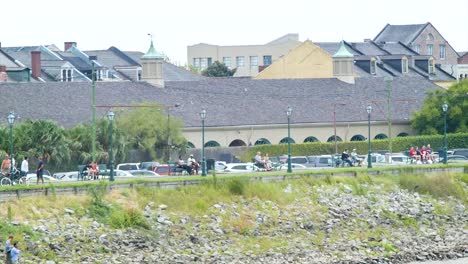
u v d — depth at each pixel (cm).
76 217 17425
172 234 17788
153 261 16462
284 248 17850
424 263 17488
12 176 19150
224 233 18225
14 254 15538
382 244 18600
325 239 18712
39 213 17175
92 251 16600
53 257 16088
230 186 19550
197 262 16638
